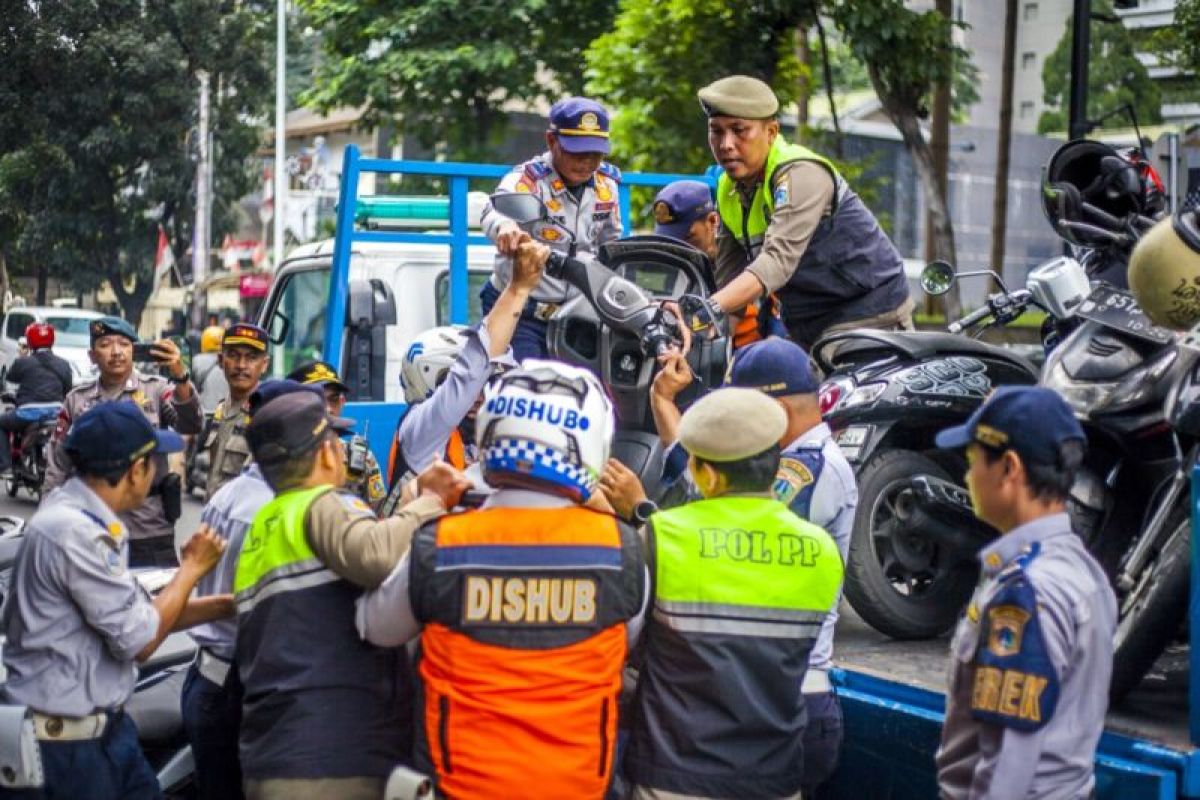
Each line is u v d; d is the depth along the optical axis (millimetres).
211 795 4387
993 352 5105
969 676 3199
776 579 3520
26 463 15344
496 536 3373
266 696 3691
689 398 4895
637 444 4898
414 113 23594
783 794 3564
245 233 49281
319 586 3691
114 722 4016
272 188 40250
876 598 4734
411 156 27156
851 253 5328
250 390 6660
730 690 3482
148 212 40625
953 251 18266
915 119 17453
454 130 23203
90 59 36969
